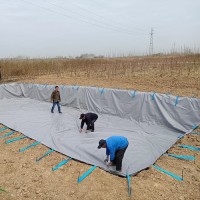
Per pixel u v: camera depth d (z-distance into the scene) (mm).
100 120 9875
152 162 5855
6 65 21000
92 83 14219
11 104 13367
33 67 22453
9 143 7387
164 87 11758
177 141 7258
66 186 4816
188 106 8328
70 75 19188
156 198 4387
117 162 5258
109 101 10633
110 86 12852
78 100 11992
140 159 5965
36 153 6555
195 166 5570
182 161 5887
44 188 4762
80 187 4770
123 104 10102
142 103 9461
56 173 5367
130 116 9789
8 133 8352
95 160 5973
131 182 4926
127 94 10008
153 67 20047
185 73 14742
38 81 16438
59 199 4398
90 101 11430
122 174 5199
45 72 22812
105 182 4941
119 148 5230
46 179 5105
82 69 23547
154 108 9094
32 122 9648
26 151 6699
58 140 7473
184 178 5055
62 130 8516
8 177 5223
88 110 11438
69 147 6797
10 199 4426
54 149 6750
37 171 5473
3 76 19797
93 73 19250
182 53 36281
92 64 25359
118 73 17750
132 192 4570
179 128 8258
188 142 7016
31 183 4953
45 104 13227
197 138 7133
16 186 4848
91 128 8312
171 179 5035
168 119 8609
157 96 9078
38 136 7930
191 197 4395
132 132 8281
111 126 9055
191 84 11852
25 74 21391
